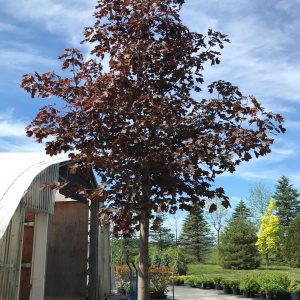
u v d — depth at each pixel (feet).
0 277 23.06
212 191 15.10
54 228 41.65
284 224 163.12
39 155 32.01
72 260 40.83
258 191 147.84
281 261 139.33
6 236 23.88
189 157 14.12
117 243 98.99
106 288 49.70
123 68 14.74
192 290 66.69
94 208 40.14
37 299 29.37
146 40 15.93
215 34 17.20
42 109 15.61
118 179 15.24
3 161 29.27
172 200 15.67
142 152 14.06
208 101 15.55
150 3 16.16
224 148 14.71
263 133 14.43
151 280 51.85
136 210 14.56
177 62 16.48
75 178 32.40
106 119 14.90
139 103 14.93
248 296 54.19
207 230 160.45
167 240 154.51
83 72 16.56
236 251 125.49
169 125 14.40
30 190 26.68
